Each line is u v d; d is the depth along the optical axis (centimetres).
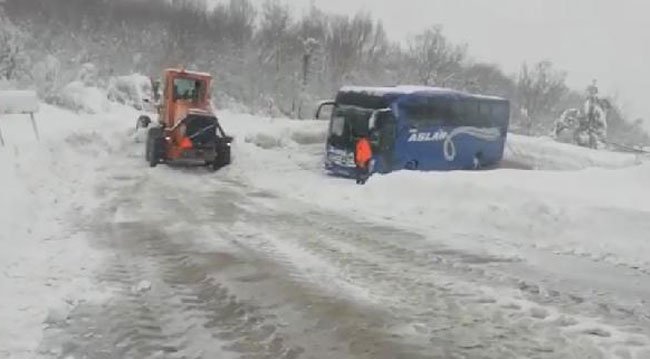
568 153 2906
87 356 525
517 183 1319
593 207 1074
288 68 5672
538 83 5997
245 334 582
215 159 1936
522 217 1105
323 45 5919
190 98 2145
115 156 2042
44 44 5647
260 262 841
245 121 3434
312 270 806
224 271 793
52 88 4316
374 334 586
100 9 6175
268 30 6041
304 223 1145
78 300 661
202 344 557
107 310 636
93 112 3581
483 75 6350
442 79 5850
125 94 4338
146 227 1059
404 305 671
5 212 966
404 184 1399
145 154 2044
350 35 5928
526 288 751
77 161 1791
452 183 1315
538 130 5722
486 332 595
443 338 579
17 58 4534
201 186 1602
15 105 1855
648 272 844
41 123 2433
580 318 643
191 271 790
